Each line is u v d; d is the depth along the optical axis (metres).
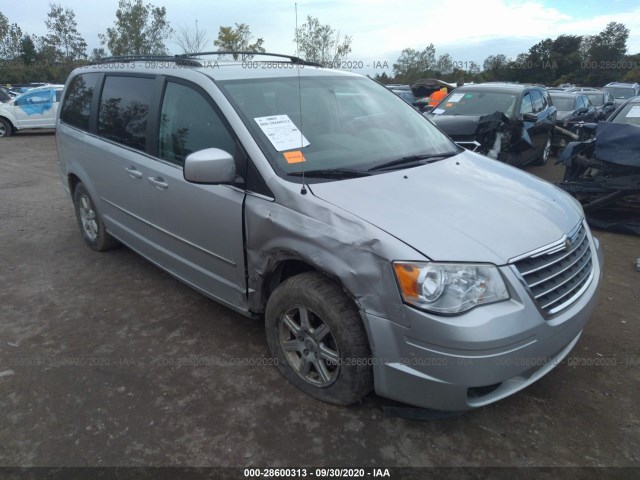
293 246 2.50
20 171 9.38
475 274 2.13
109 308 3.75
